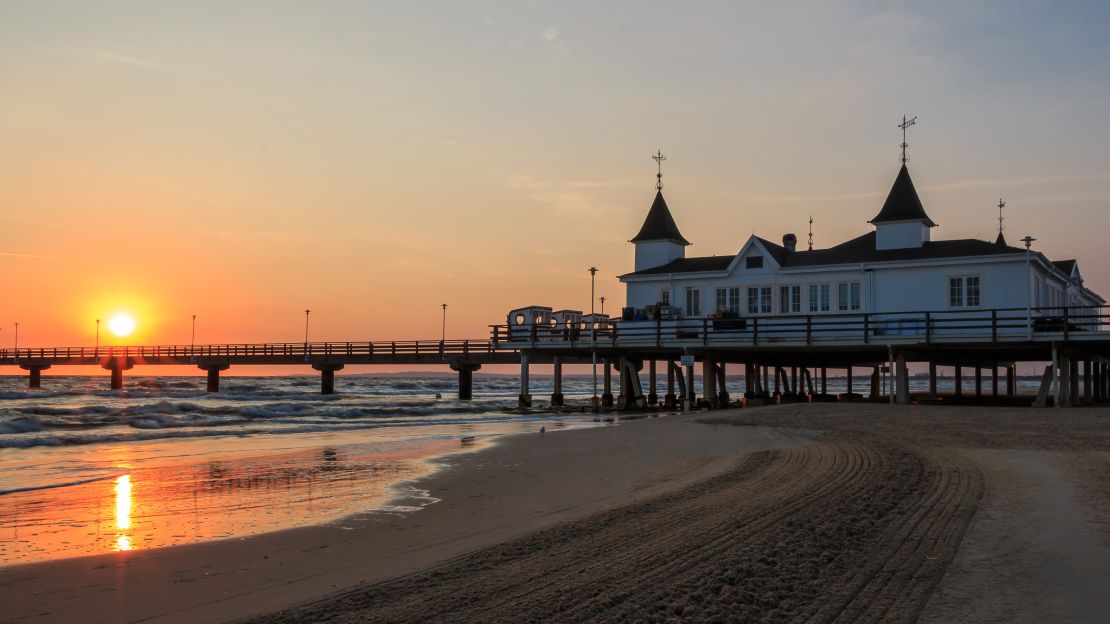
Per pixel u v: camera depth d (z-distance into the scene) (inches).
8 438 1030.4
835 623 270.8
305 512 537.6
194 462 823.1
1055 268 1525.6
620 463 753.6
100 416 1434.5
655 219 1844.2
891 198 1596.9
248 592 340.5
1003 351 1502.2
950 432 829.8
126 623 301.6
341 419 1542.8
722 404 1780.3
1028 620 267.6
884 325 1455.5
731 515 449.4
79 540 454.0
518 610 291.6
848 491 510.9
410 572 366.9
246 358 2898.6
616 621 277.1
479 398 2780.5
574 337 1781.5
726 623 273.6
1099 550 348.2
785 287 1567.4
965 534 383.9
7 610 318.3
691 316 1657.2
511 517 506.6
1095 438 750.5
